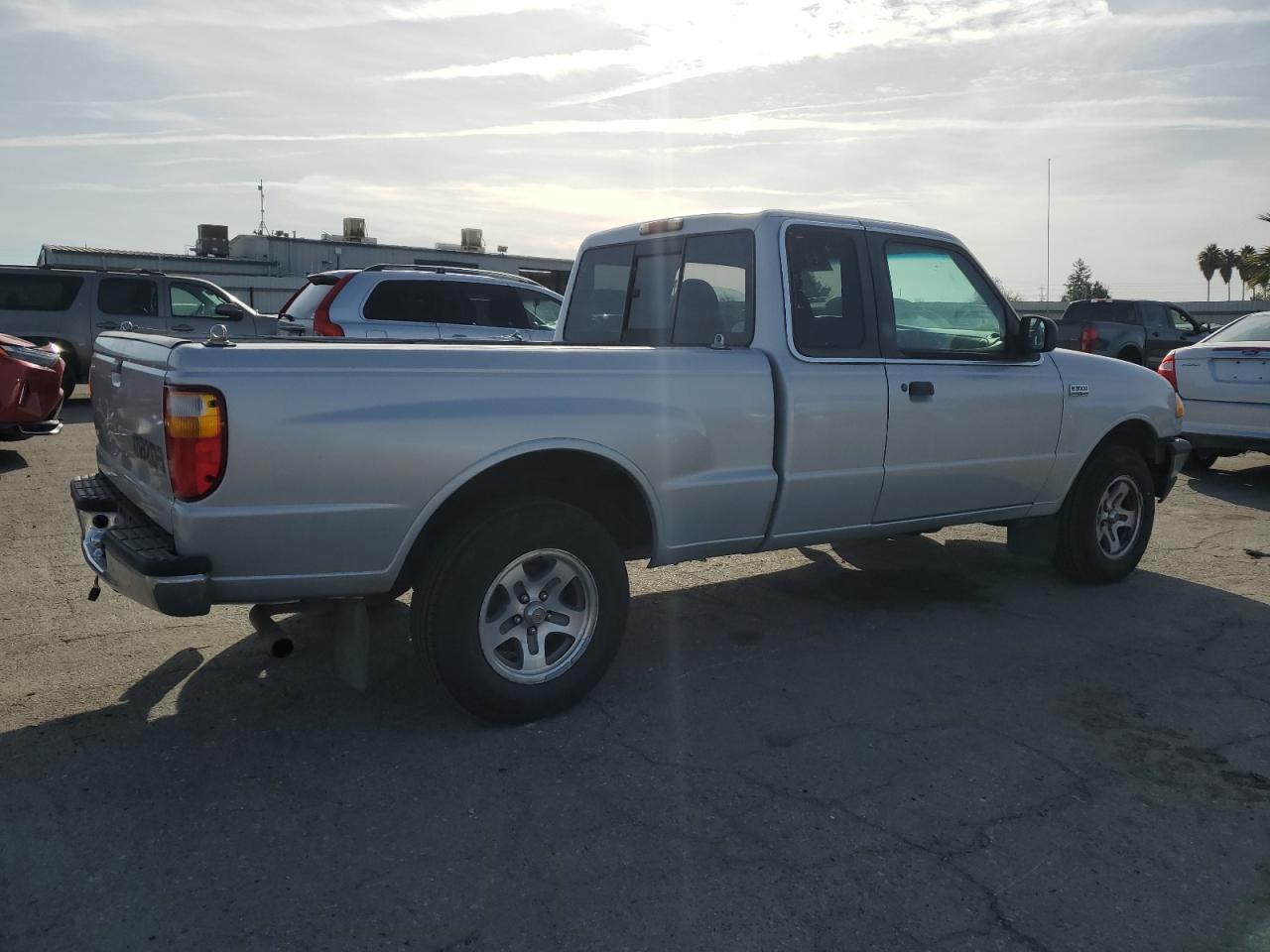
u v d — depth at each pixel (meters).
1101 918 2.65
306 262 37.69
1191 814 3.20
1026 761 3.57
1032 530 5.89
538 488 4.04
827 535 4.73
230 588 3.35
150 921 2.61
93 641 4.74
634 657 4.62
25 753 3.58
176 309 14.88
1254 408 8.90
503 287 11.35
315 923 2.61
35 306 14.15
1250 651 4.75
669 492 4.09
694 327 4.86
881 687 4.27
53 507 7.62
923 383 4.83
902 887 2.79
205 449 3.19
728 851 2.96
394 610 5.23
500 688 3.72
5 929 2.58
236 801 3.24
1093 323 17.75
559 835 3.05
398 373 3.48
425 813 3.18
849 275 4.71
